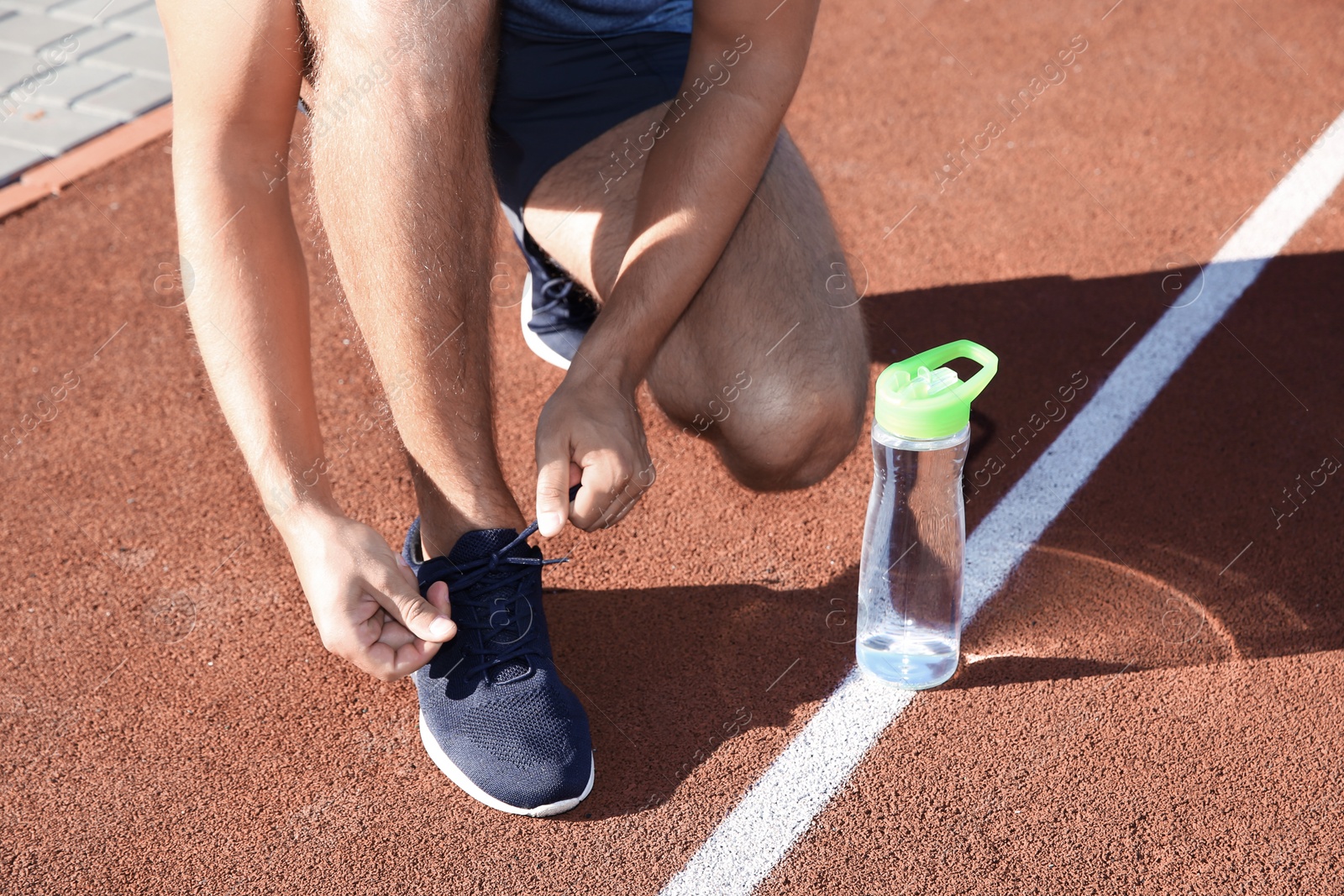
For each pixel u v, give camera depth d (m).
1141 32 3.57
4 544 1.96
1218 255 2.59
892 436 1.44
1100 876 1.36
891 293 2.50
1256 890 1.33
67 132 3.21
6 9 3.80
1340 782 1.46
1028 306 2.45
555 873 1.40
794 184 1.83
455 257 1.34
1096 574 1.82
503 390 2.29
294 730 1.61
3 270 2.70
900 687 1.63
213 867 1.42
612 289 1.57
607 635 1.74
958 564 1.61
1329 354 2.28
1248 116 3.12
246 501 2.04
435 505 1.46
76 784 1.54
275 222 1.47
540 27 1.78
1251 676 1.62
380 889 1.38
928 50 3.51
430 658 1.36
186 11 1.37
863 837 1.42
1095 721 1.57
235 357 1.40
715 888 1.37
